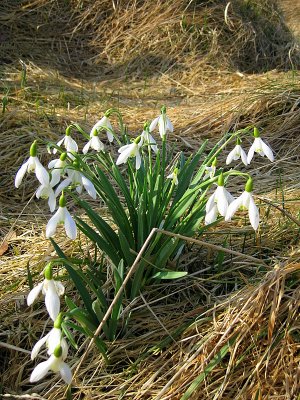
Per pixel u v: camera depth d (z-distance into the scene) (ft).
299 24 6.55
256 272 1.82
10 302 1.86
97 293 1.61
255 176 2.64
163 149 1.76
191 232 1.70
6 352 1.74
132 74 4.42
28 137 2.82
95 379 1.60
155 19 4.73
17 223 2.32
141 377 1.60
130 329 1.71
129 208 1.74
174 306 1.77
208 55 4.49
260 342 1.59
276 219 2.17
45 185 1.42
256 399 1.50
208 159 1.76
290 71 4.33
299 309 1.64
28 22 4.77
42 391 1.62
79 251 2.01
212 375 1.56
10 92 3.53
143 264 1.66
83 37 4.79
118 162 1.59
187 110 3.36
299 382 1.51
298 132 3.01
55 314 1.30
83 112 3.37
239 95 3.32
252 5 5.26
